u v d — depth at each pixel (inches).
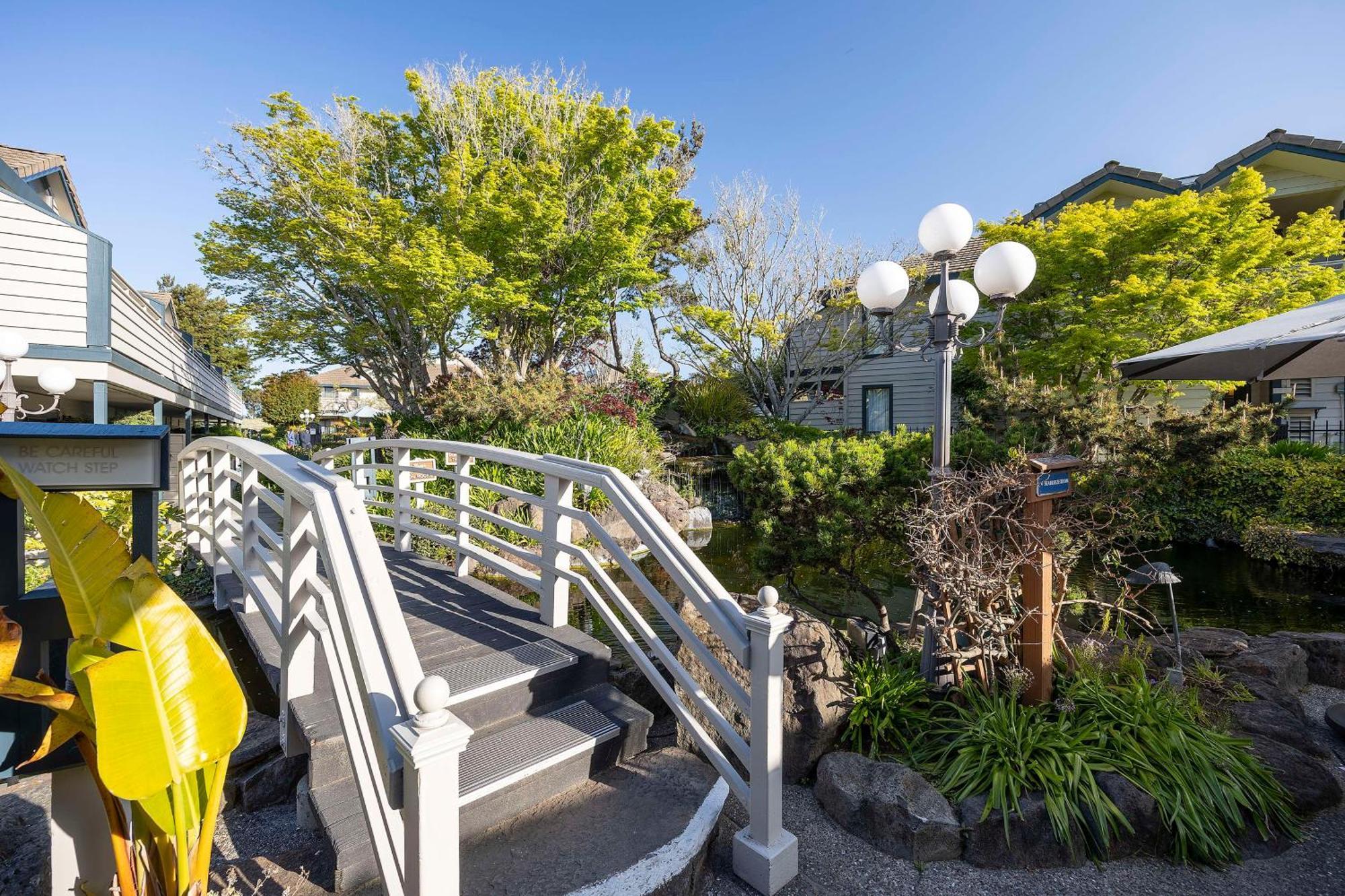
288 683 107.9
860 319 632.4
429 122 534.9
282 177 482.3
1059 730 117.0
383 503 230.8
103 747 59.0
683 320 714.2
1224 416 267.1
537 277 551.5
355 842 83.9
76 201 475.8
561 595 142.3
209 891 87.3
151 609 65.0
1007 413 291.1
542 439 439.2
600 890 77.7
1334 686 176.4
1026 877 97.4
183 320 1469.0
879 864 100.0
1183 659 169.3
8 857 98.9
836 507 183.0
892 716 127.6
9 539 74.5
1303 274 452.8
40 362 264.8
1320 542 315.3
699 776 107.3
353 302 556.1
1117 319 439.5
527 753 100.8
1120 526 197.5
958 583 123.5
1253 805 108.0
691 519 461.4
